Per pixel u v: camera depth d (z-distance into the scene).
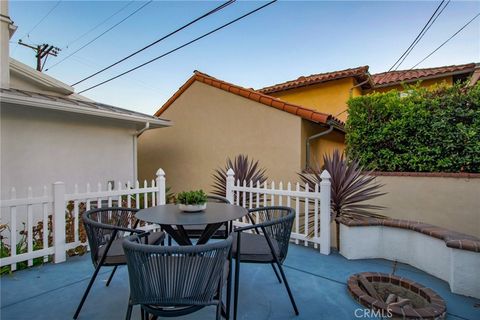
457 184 4.32
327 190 3.96
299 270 3.39
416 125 4.64
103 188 6.20
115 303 2.63
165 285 1.74
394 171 4.93
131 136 6.84
